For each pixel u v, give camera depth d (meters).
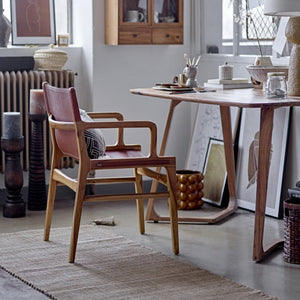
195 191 4.94
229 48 5.24
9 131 4.64
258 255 3.69
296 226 3.65
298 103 3.63
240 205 4.93
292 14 4.11
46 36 5.31
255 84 4.55
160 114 5.50
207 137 5.28
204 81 5.48
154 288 3.26
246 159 4.93
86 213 4.79
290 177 4.66
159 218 4.52
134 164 3.68
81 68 5.33
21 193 5.19
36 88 5.02
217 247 3.98
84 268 3.55
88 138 3.66
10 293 3.21
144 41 5.14
